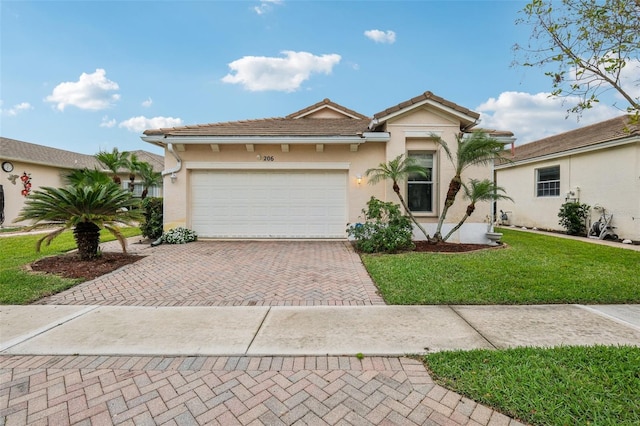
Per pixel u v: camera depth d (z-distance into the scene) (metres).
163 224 10.53
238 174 10.62
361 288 5.49
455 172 9.98
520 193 16.27
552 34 4.65
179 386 2.71
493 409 2.37
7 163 16.25
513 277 5.83
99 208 7.36
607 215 11.57
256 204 10.63
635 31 4.15
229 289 5.46
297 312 4.39
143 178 19.36
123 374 2.90
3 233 13.35
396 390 2.63
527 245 9.62
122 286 5.61
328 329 3.81
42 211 7.02
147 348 3.36
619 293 4.95
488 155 8.34
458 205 10.10
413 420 2.27
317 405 2.45
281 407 2.43
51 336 3.64
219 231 10.68
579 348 3.21
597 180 12.07
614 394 2.47
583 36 4.46
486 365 2.91
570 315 4.20
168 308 4.57
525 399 2.44
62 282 5.65
